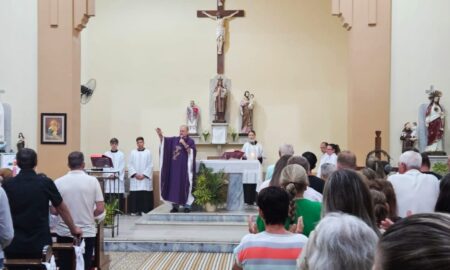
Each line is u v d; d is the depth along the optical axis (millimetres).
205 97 13805
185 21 13898
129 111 13891
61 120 9883
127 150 13844
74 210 5125
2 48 8734
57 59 9922
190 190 10273
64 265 4773
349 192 2551
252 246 2883
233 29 13781
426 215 828
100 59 13906
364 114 9516
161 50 13898
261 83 13695
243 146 13188
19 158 4395
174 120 13852
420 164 4516
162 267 7320
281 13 13719
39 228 4332
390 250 797
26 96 9648
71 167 5215
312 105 13602
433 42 9438
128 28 13945
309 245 2117
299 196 3592
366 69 9531
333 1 9695
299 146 13594
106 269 6418
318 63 13625
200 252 8422
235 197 10578
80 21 9977
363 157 9484
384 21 9516
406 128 9211
